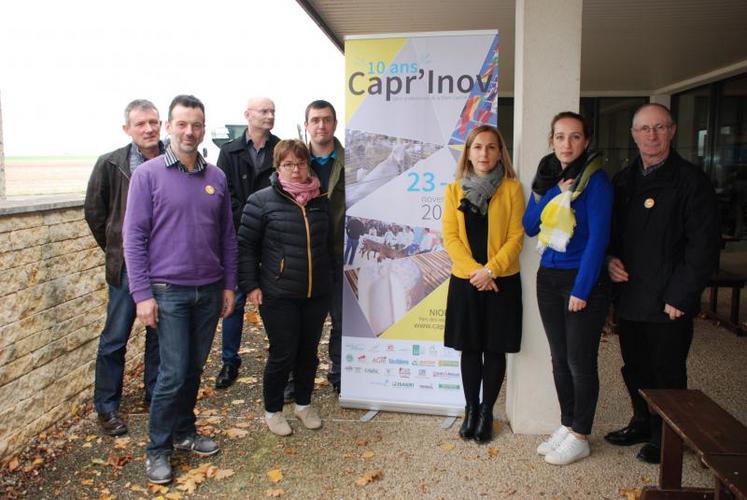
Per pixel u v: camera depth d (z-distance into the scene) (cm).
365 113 381
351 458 340
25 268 347
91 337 416
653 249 310
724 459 210
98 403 373
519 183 340
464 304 339
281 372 358
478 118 370
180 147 305
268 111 432
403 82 375
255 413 405
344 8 598
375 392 402
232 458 343
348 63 379
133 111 358
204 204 315
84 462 340
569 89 339
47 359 368
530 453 341
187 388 340
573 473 319
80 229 402
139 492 309
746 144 853
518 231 336
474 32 365
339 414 400
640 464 327
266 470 329
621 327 344
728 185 904
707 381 456
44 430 366
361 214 389
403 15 623
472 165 345
